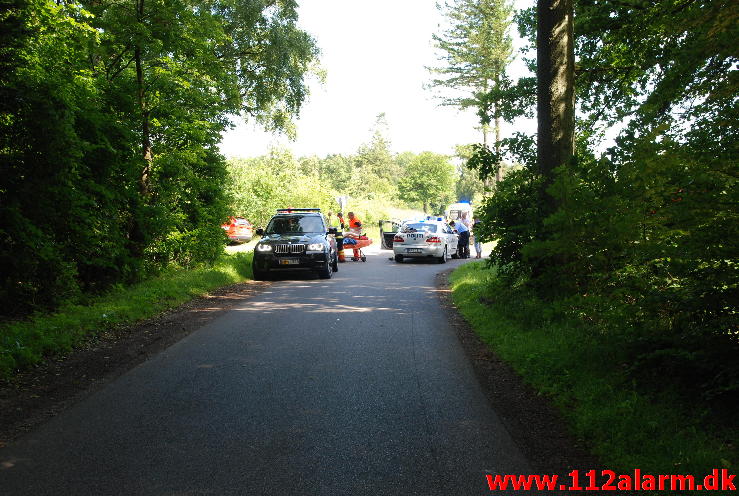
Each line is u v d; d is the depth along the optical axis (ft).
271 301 40.04
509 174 34.19
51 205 29.66
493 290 35.96
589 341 21.13
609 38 41.29
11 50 26.68
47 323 26.27
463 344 26.17
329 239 61.11
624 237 19.04
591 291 21.58
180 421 15.94
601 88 44.50
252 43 87.61
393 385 19.51
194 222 54.70
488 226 33.76
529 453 13.87
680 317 16.81
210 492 11.76
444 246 78.28
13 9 26.61
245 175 113.60
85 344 25.59
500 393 18.65
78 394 18.44
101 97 39.47
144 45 42.34
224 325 30.66
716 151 16.05
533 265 29.35
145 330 29.09
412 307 37.55
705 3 19.89
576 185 20.26
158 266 48.16
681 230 16.84
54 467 12.90
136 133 41.09
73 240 33.19
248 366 22.00
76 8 37.65
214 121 55.72
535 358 21.38
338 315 34.01
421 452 13.87
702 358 15.65
